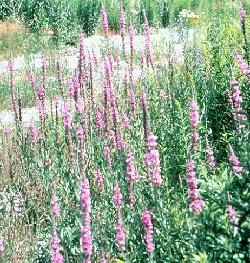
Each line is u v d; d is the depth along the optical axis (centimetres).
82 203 364
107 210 494
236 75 715
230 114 668
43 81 631
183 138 595
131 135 569
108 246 455
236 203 389
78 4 2222
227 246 378
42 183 622
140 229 448
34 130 621
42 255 543
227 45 834
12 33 1930
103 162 546
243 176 397
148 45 714
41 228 584
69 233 482
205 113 650
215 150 624
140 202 464
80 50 572
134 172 453
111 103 530
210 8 1672
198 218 393
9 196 673
